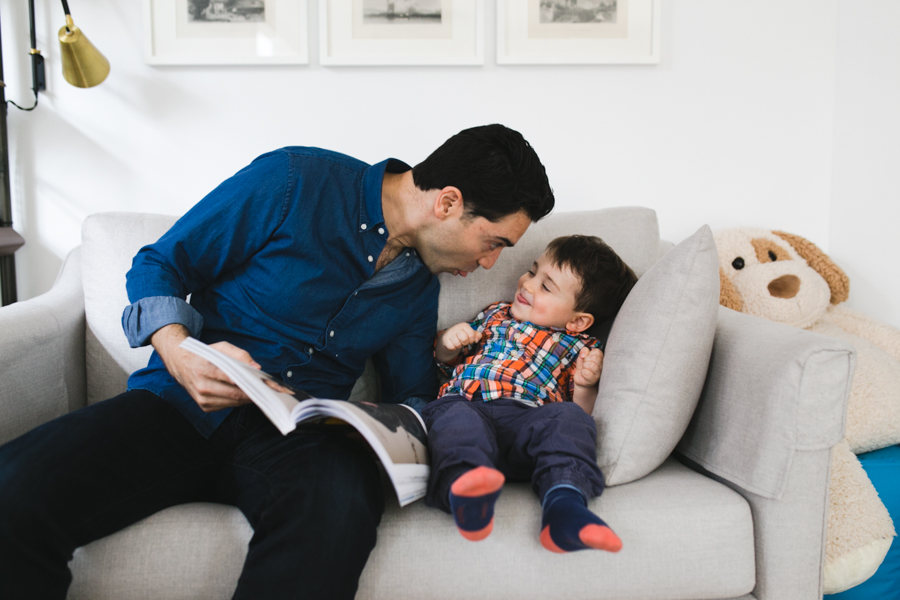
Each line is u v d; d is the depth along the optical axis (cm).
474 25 153
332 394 101
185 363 76
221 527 78
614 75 159
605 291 116
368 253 98
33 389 104
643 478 91
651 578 79
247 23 150
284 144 155
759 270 141
